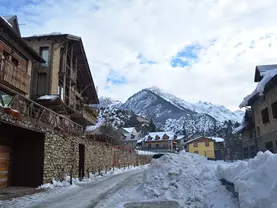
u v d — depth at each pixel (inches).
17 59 743.1
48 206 367.6
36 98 874.1
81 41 1043.3
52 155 602.5
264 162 241.9
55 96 868.6
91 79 1251.8
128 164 1480.1
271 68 732.0
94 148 930.7
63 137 669.3
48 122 611.2
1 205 369.7
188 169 464.8
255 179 236.1
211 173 412.2
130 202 396.2
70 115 1056.8
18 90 700.0
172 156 513.7
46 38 950.4
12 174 568.7
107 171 991.6
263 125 746.2
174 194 412.8
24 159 571.8
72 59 1090.1
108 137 1355.8
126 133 3363.7
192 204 353.4
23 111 516.4
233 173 307.6
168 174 462.3
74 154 737.6
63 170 655.1
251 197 220.7
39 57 829.8
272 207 187.0
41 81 922.7
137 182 567.5
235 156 621.3
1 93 474.9
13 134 567.2
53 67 928.9
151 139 3235.7
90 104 1381.6
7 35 669.3
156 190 438.3
